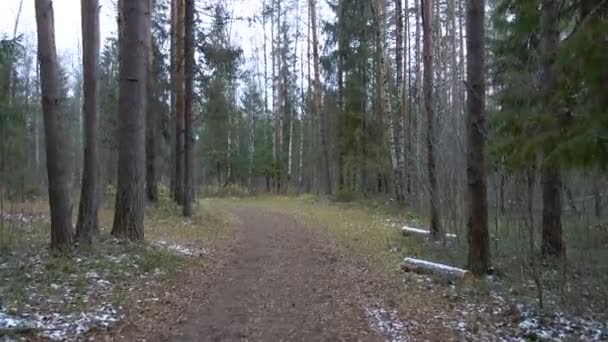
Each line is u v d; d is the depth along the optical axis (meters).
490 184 12.52
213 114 23.72
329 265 10.05
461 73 21.03
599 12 5.12
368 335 5.97
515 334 6.05
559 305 7.18
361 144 26.31
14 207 16.11
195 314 6.67
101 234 10.79
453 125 13.84
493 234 12.25
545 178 9.81
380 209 21.19
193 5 17.55
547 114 5.50
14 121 14.20
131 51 10.69
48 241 10.22
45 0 8.79
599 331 6.16
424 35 13.30
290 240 13.35
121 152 10.73
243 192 37.38
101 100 25.78
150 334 5.79
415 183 20.31
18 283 7.00
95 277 7.64
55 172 9.09
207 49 17.81
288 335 5.98
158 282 7.98
